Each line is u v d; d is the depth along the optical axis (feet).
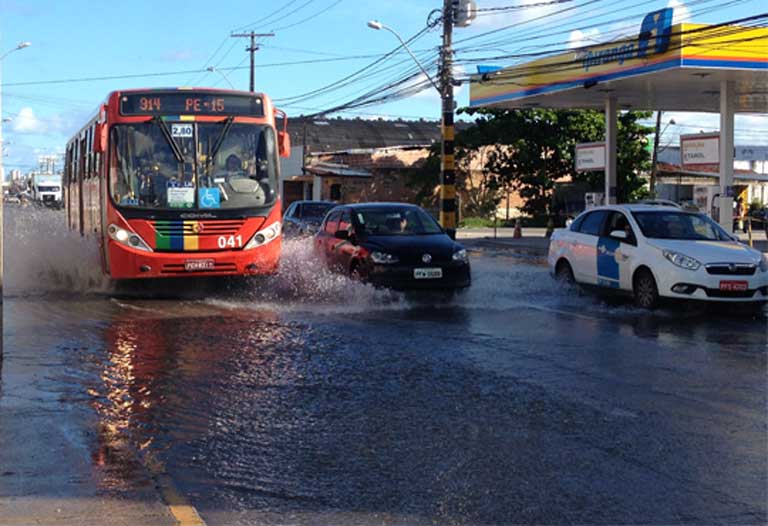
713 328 36.42
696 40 67.21
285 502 16.14
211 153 43.83
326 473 17.74
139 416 22.22
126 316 39.29
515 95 92.27
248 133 44.75
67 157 64.54
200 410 22.82
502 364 28.68
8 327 36.04
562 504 15.98
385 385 25.63
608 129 89.20
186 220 43.01
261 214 44.29
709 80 75.87
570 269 48.37
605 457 18.71
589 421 21.59
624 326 36.88
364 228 47.26
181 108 43.93
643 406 23.09
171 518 15.20
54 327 36.06
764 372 27.45
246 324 37.06
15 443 19.79
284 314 40.04
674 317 39.52
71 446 19.58
